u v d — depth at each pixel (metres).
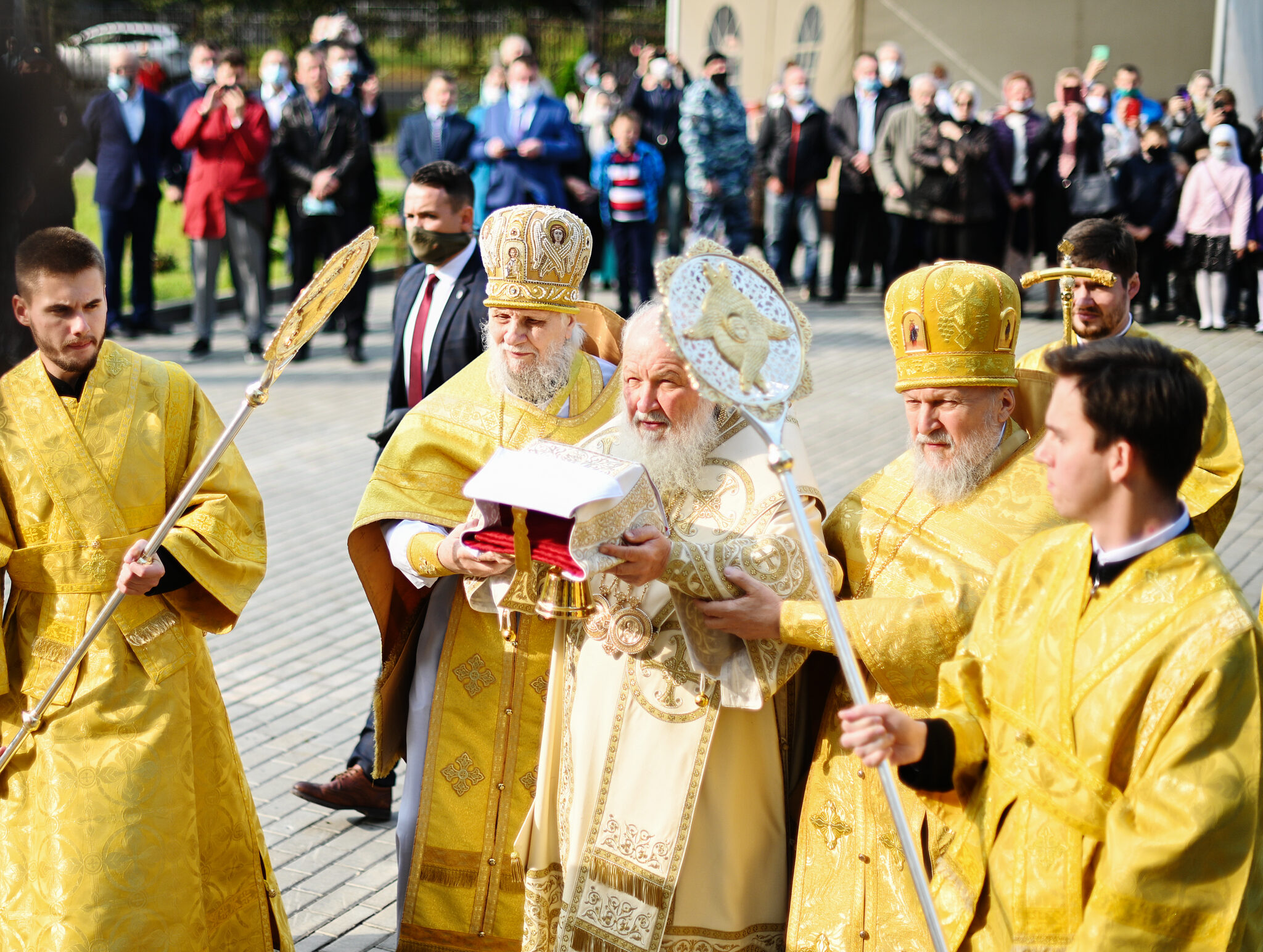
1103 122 13.07
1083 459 2.08
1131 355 2.07
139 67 12.21
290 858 4.32
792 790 3.02
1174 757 1.97
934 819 2.71
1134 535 2.11
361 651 6.05
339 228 11.48
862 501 2.97
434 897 3.47
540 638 3.45
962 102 12.97
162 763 3.00
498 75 13.23
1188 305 13.09
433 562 3.24
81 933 2.85
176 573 3.09
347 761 4.99
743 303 2.53
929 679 2.69
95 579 3.04
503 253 3.41
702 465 2.94
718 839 2.88
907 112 13.33
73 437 3.06
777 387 2.49
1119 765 2.09
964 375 2.76
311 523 7.75
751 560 2.75
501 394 3.52
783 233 14.54
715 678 2.81
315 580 6.90
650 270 12.65
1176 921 1.95
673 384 2.85
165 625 3.11
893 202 13.59
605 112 15.54
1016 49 15.55
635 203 12.45
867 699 2.25
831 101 16.38
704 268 2.51
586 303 3.66
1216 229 12.52
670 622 2.89
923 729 2.27
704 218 13.62
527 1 31.52
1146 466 2.06
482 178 12.00
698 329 2.44
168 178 12.64
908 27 15.84
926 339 2.79
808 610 2.73
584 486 2.60
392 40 30.23
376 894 4.12
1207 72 14.68
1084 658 2.12
